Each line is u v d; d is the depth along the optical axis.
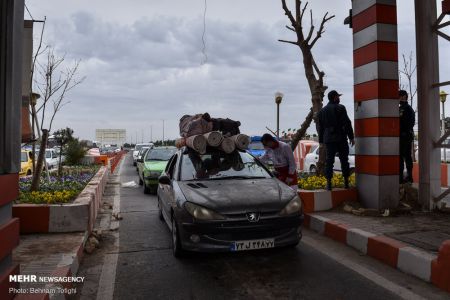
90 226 6.60
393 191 7.13
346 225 6.10
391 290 4.09
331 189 7.73
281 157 7.19
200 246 4.90
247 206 4.96
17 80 3.14
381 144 7.05
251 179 6.09
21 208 6.05
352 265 4.91
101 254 5.72
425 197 7.10
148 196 12.20
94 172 14.62
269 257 5.33
